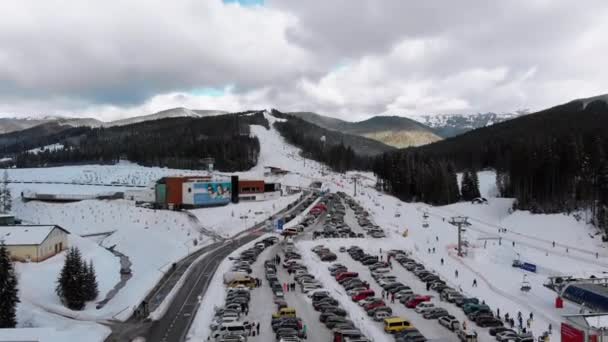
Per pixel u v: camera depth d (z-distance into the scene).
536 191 167.38
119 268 96.62
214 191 172.00
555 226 143.12
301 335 58.97
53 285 77.31
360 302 73.50
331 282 85.31
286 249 109.50
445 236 128.00
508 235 142.00
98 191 194.75
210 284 82.94
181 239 125.88
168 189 167.62
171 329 61.69
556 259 109.44
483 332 62.09
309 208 169.50
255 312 69.38
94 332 58.97
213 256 105.38
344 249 110.38
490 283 87.00
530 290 82.38
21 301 67.94
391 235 125.38
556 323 67.19
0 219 117.31
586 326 48.62
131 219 148.00
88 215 152.62
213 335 58.75
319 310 70.12
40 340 51.72
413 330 59.03
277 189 197.12
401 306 72.88
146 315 66.88
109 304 72.38
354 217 154.62
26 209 163.88
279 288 79.31
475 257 106.00
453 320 63.03
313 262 99.06
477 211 181.00
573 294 73.81
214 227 141.00
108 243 124.50
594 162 155.75
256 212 158.62
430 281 84.69
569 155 162.25
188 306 71.06
